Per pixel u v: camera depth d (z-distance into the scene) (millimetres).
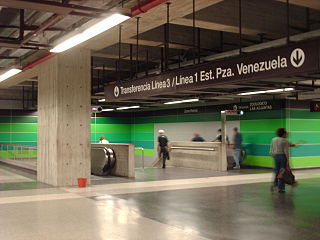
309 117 17375
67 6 5738
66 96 11469
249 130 18234
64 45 8172
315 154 17531
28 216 7375
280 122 16812
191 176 14141
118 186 11422
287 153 10664
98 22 6516
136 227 6551
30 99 25281
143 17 8688
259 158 17656
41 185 11617
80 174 11672
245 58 6113
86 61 11797
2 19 8938
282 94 16672
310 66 5137
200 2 7758
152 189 10812
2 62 13500
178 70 7531
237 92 14695
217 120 20344
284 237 5945
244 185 11633
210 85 6789
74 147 11586
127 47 14172
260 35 11680
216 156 16250
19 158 17828
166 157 17781
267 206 8367
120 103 23594
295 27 11344
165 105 23453
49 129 11922
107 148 14734
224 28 10562
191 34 12805
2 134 24375
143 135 27078
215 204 8586
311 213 7656
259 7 10828
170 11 8289
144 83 8516
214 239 5828
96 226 6625
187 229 6414
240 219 7145
